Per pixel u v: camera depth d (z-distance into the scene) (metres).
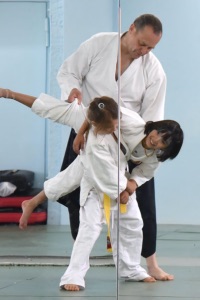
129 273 5.40
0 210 10.01
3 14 10.67
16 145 10.73
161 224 10.30
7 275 5.79
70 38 10.04
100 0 10.02
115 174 5.09
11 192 9.99
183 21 10.24
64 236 8.70
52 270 6.08
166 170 10.29
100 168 5.08
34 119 10.67
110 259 6.60
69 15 10.03
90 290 5.08
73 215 5.59
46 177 10.65
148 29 5.09
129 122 5.13
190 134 10.29
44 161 10.68
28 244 7.93
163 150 5.16
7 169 10.71
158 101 5.47
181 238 8.55
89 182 5.17
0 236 8.73
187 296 4.87
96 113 5.03
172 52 10.28
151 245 5.53
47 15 10.62
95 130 5.06
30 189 10.26
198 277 5.69
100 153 5.07
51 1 10.11
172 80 10.30
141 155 5.21
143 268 5.89
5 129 10.71
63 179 5.35
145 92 5.45
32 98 5.29
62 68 5.45
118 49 5.04
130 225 5.33
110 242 5.78
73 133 5.53
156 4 10.19
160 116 5.47
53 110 5.22
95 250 7.26
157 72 5.44
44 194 5.49
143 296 4.86
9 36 10.67
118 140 4.92
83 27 10.05
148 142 5.12
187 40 10.25
